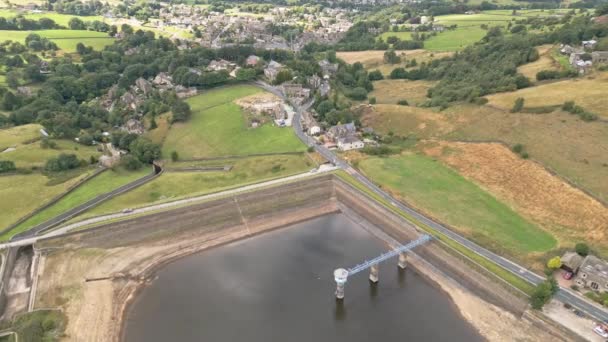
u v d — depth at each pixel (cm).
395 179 15475
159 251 12644
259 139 19288
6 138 19025
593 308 9644
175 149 19312
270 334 9725
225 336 9675
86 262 12006
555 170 14400
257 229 13738
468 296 10656
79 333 9744
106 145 19738
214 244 13050
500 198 13975
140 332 9838
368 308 10462
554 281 9875
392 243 12838
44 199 14525
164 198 14762
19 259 12188
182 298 10888
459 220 12988
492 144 16825
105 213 13688
